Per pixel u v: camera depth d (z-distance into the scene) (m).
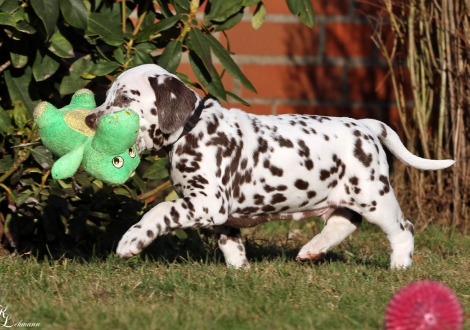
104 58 6.93
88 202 7.16
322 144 6.48
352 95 11.46
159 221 5.79
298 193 6.46
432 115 9.56
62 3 6.36
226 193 6.15
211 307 4.86
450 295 4.39
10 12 6.46
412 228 6.80
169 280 5.52
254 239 8.11
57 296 5.26
